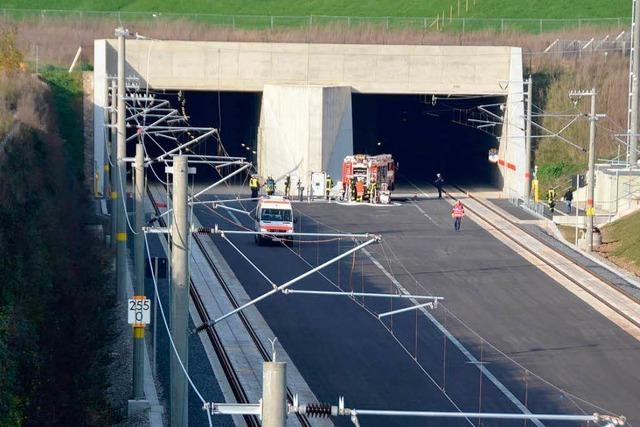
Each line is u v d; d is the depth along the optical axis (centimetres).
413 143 17988
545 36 17875
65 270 7625
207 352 7300
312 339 7862
